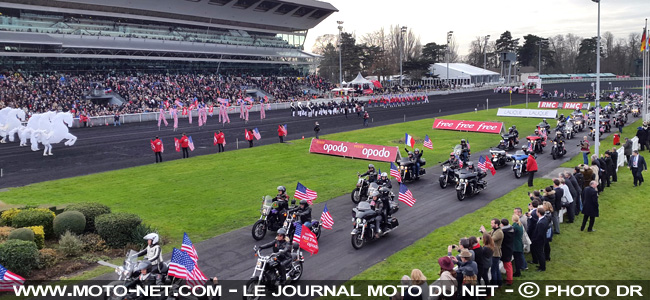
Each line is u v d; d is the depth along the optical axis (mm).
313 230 15250
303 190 18719
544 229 12484
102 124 54875
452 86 118812
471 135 42062
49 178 25953
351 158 31656
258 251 11656
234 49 94750
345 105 69375
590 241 14852
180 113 62969
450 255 10750
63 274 13203
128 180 25141
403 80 134250
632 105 60938
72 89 63219
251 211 18859
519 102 82312
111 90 66688
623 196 20469
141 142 40188
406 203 17828
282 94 87688
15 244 12938
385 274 12547
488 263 11039
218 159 31500
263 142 39406
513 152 33438
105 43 74438
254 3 98562
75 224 15609
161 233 16188
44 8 72250
